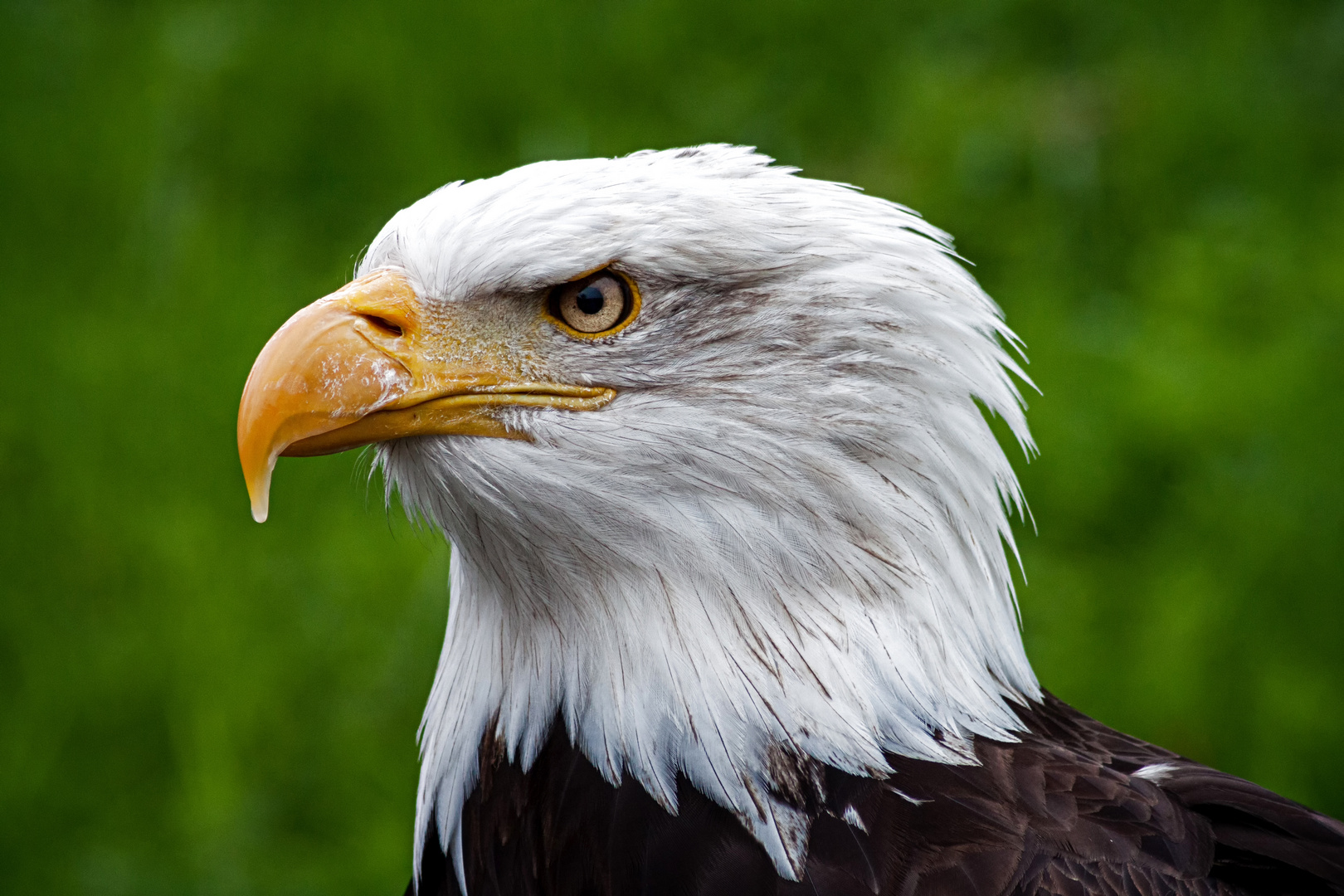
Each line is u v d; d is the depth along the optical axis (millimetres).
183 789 10000
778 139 13328
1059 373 11203
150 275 12703
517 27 13961
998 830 5129
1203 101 13133
